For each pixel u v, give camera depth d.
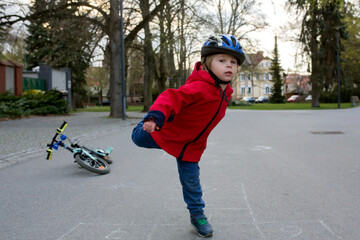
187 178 2.79
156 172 5.22
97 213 3.35
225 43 2.45
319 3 12.09
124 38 17.83
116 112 17.77
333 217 3.20
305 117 18.81
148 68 25.16
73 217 3.24
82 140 8.88
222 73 2.50
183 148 2.69
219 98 2.58
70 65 29.38
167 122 2.65
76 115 20.34
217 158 6.43
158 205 3.61
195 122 2.60
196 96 2.45
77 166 5.65
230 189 4.23
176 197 3.89
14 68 20.36
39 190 4.20
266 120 16.86
